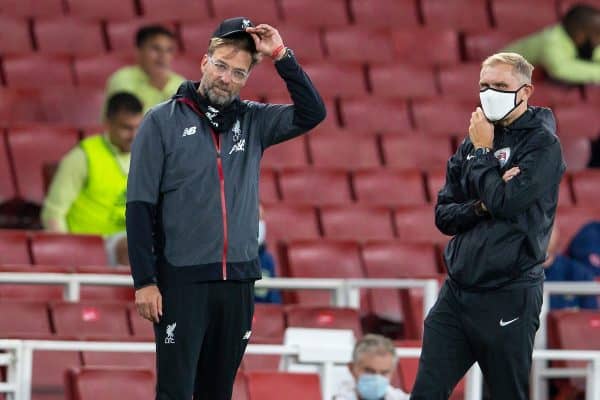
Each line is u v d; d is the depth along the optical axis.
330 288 31.48
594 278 35.06
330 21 50.81
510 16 52.47
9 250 34.12
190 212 20.00
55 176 35.88
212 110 20.22
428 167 44.00
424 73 48.69
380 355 26.45
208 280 19.98
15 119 42.66
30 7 47.84
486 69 20.77
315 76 47.41
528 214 20.58
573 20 48.03
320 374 27.69
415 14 51.88
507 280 20.69
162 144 20.05
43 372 28.58
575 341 31.55
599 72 48.16
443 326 21.17
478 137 20.75
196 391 20.84
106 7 48.53
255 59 20.30
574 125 47.41
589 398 28.45
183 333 19.98
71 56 45.31
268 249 37.00
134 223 19.83
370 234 39.50
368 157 43.84
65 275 29.89
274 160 42.91
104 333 30.23
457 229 21.06
